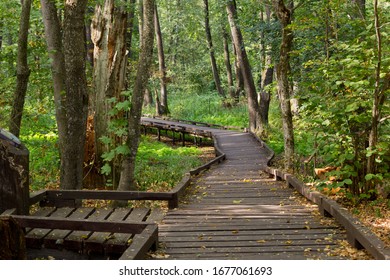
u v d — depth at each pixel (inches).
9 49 534.9
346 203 341.7
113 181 480.1
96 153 504.1
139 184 518.3
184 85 1745.8
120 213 341.4
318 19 476.7
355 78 328.8
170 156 813.9
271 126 1031.6
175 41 1797.5
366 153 334.0
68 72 363.6
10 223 190.7
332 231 289.3
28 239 273.9
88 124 512.4
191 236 283.7
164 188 503.5
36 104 574.9
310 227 299.1
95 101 506.6
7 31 607.2
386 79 322.3
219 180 537.6
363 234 239.8
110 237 272.4
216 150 827.4
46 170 570.6
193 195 433.4
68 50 360.2
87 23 792.9
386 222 288.8
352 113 340.8
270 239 274.8
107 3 507.2
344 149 354.0
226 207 371.6
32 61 543.5
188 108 1473.9
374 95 327.3
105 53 503.2
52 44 463.5
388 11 392.2
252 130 1025.5
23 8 418.6
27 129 601.3
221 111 1390.3
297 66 719.1
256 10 870.4
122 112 502.0
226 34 1433.3
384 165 339.3
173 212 352.2
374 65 327.9
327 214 326.3
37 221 265.6
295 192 431.5
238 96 1427.2
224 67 1895.9
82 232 283.1
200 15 1528.1
